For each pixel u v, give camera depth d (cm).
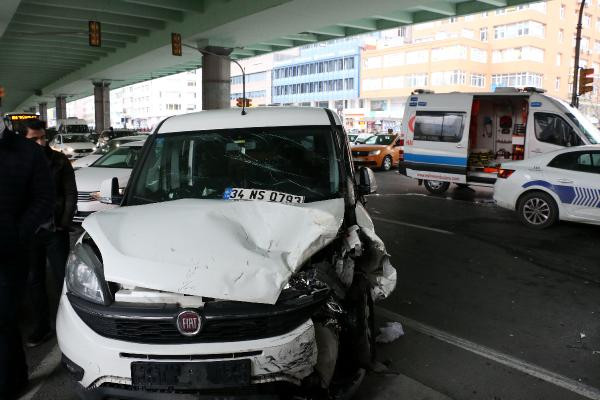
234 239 281
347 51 7481
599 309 505
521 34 6381
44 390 343
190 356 245
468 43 6369
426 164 1325
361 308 315
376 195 1329
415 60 6694
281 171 379
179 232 285
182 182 381
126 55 3142
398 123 6956
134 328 250
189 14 2416
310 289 266
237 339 249
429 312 490
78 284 270
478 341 426
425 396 334
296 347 253
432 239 803
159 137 407
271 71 8888
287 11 1967
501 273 624
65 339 266
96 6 2122
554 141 1154
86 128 3388
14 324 328
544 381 361
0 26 2117
